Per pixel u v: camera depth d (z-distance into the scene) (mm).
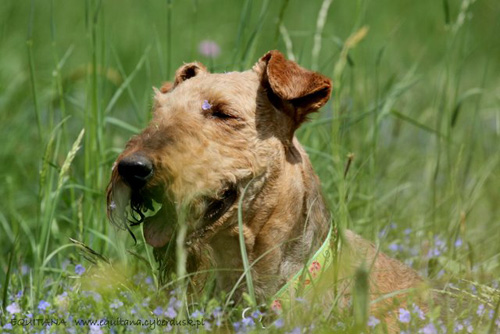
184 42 17984
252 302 6395
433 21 19391
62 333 6645
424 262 9219
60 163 11016
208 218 7277
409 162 12438
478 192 11219
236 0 20328
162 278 7270
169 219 7090
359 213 10398
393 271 8320
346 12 18484
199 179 7066
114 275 7574
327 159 10586
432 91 15398
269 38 16750
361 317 6133
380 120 10805
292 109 7859
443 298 8219
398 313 7605
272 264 7574
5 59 15414
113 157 10250
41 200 9141
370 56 15984
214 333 6859
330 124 12188
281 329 6492
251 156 7449
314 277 7512
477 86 18594
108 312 6793
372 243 8680
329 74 12523
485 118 14875
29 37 9992
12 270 9133
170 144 7012
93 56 10008
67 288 7762
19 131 13016
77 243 7566
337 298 6926
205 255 7234
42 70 16266
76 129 14039
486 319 7320
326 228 8000
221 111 7504
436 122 12875
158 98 7918
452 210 10609
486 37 21156
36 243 9141
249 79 7871
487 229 10758
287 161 7773
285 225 7613
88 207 9539
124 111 15320
